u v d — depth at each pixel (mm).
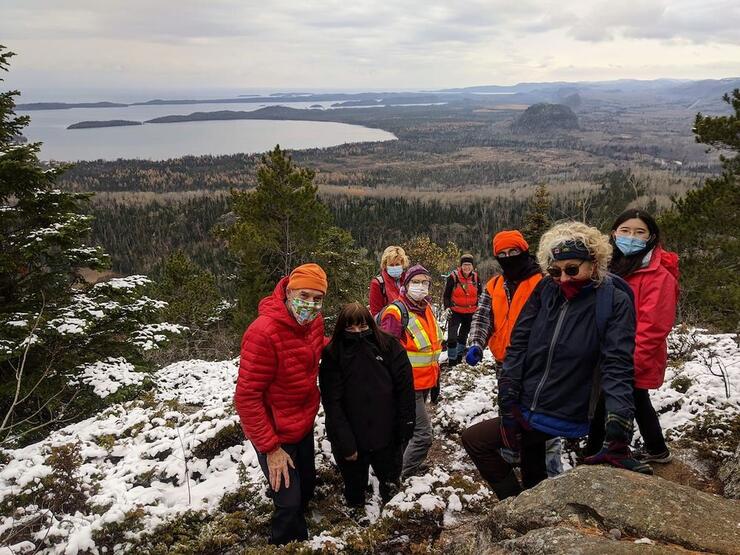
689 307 9844
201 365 8781
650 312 3207
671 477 3479
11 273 7520
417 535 3295
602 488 2246
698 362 5707
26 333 6816
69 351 7625
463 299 7305
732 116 10453
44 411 7340
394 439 3674
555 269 2623
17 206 7652
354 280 15562
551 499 2295
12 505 3777
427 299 4164
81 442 4863
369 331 3549
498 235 3859
